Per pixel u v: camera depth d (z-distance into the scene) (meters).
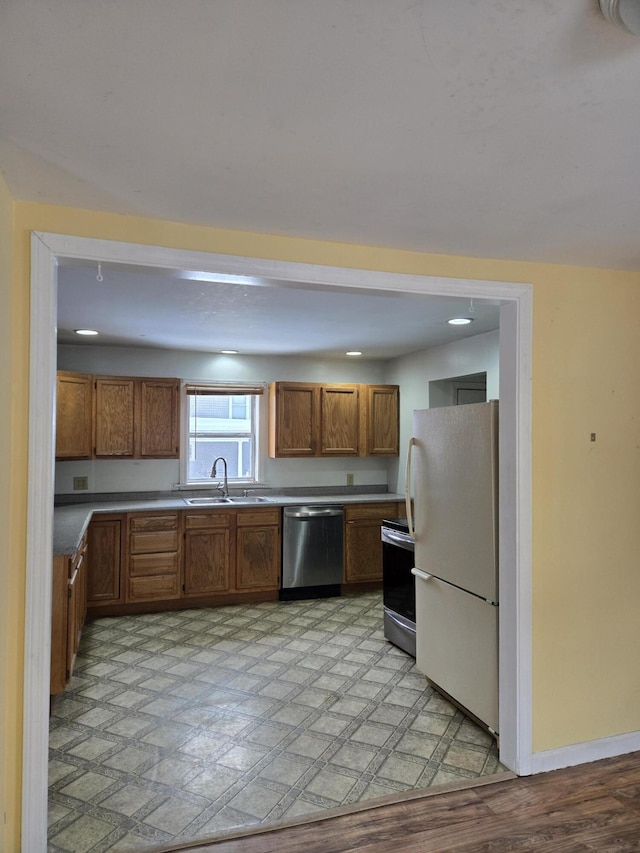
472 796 2.35
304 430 5.61
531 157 1.54
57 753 2.64
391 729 2.88
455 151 1.51
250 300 3.41
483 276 2.47
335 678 3.49
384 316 3.86
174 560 4.85
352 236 2.19
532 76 1.17
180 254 2.04
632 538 2.70
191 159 1.55
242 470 5.80
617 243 2.28
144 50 1.08
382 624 4.51
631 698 2.70
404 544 3.82
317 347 5.24
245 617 4.68
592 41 1.06
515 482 2.51
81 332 4.46
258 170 1.62
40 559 1.84
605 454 2.65
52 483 1.88
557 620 2.56
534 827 2.16
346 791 2.37
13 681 1.81
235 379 5.70
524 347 2.51
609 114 1.33
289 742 2.75
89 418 4.82
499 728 2.62
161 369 5.42
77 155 1.53
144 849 2.03
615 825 2.17
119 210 1.92
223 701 3.17
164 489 5.44
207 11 0.98
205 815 2.21
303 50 1.08
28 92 1.23
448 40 1.06
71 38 1.05
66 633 3.05
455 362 4.91
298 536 5.19
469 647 2.91
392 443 5.89
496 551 2.70
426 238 2.21
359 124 1.37
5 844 1.75
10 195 1.77
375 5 0.96
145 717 2.98
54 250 1.88
